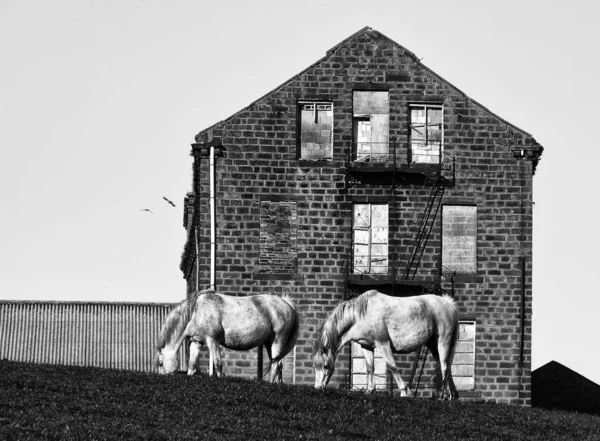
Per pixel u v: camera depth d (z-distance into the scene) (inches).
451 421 1812.3
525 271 2325.3
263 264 2306.8
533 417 1899.6
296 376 2288.4
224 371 2277.3
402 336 1932.8
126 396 1769.2
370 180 2327.8
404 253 2322.8
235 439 1589.6
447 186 2330.2
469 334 2314.2
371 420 1772.9
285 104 2331.4
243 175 2315.5
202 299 1967.3
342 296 2305.6
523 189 2336.4
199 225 2316.7
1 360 2055.9
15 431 1526.8
